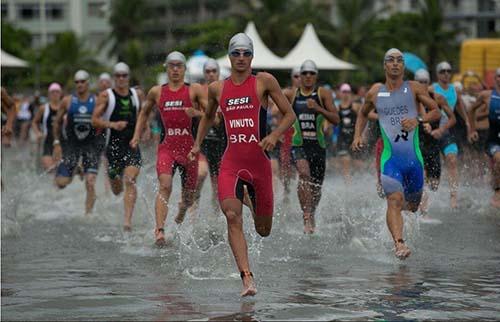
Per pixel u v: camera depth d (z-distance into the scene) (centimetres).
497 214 1819
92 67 10794
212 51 7162
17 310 972
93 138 2011
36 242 1506
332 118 1630
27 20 12112
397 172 1365
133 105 1755
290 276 1163
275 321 905
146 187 1944
